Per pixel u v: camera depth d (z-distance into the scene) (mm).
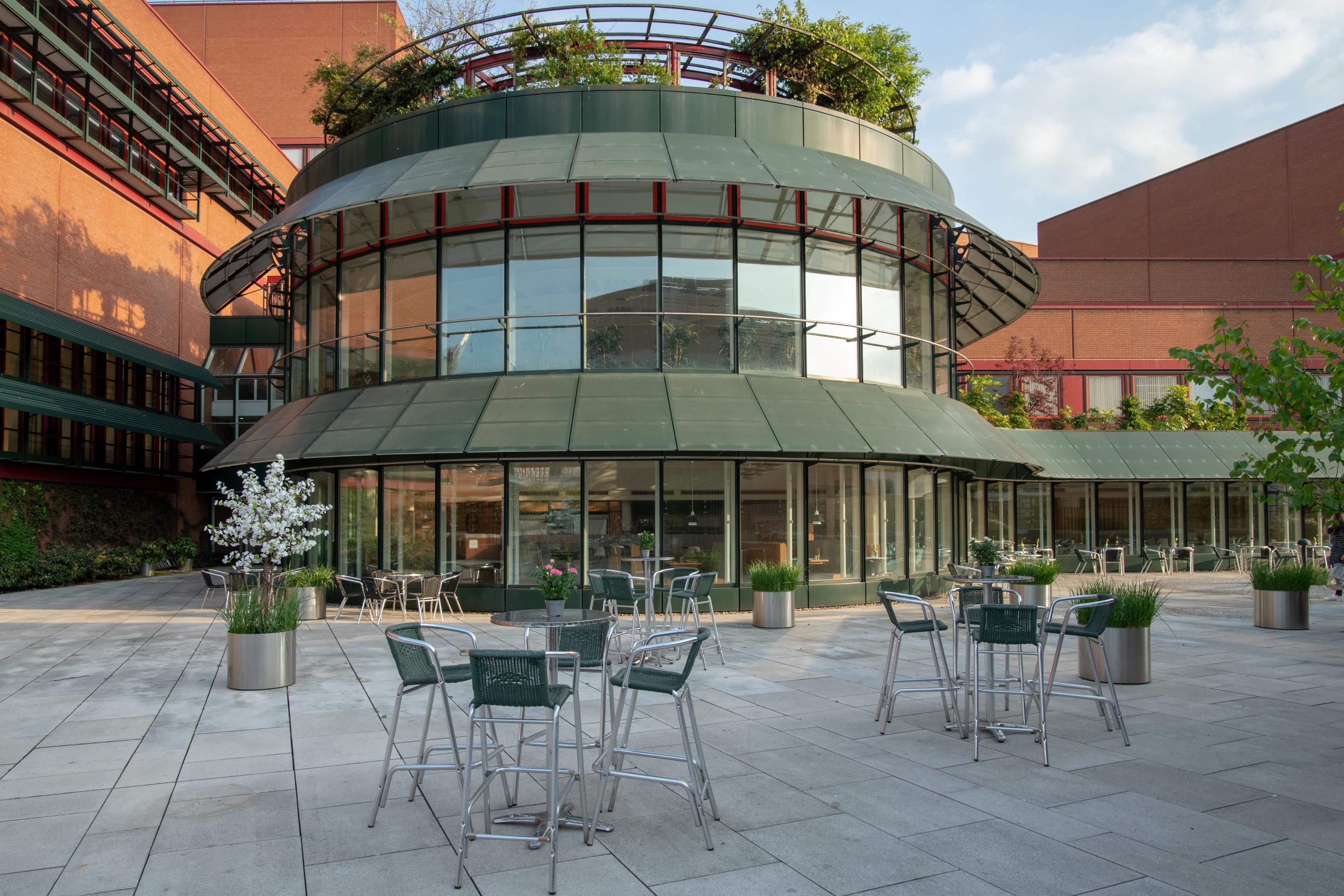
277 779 5984
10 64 21703
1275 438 6996
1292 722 7531
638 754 5129
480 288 16188
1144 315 34844
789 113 16828
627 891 4223
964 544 21312
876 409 16172
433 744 6812
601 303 15883
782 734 7109
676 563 15234
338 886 4289
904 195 15086
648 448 14055
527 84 19812
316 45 45656
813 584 15953
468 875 4414
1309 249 42562
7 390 20125
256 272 20109
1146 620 9188
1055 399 31984
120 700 8453
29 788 5789
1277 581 13258
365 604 14398
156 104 29000
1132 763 6312
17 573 20359
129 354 24969
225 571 15539
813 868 4480
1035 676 9617
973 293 21031
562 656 4746
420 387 16016
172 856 4652
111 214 26266
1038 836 4898
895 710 7938
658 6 18141
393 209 16797
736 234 16219
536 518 15281
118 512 25703
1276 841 4824
